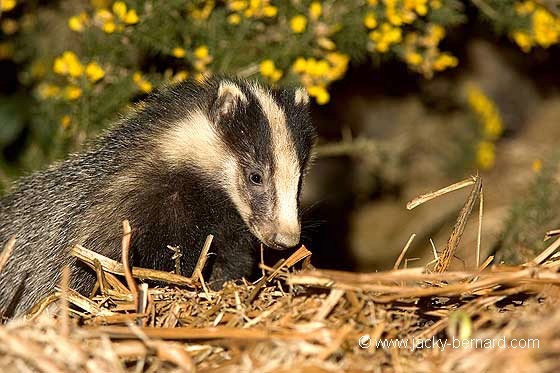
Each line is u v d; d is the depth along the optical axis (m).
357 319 7.42
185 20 12.80
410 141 16.89
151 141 10.27
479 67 17.83
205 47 12.59
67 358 6.72
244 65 12.78
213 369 6.91
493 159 16.72
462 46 17.33
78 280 9.70
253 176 10.00
